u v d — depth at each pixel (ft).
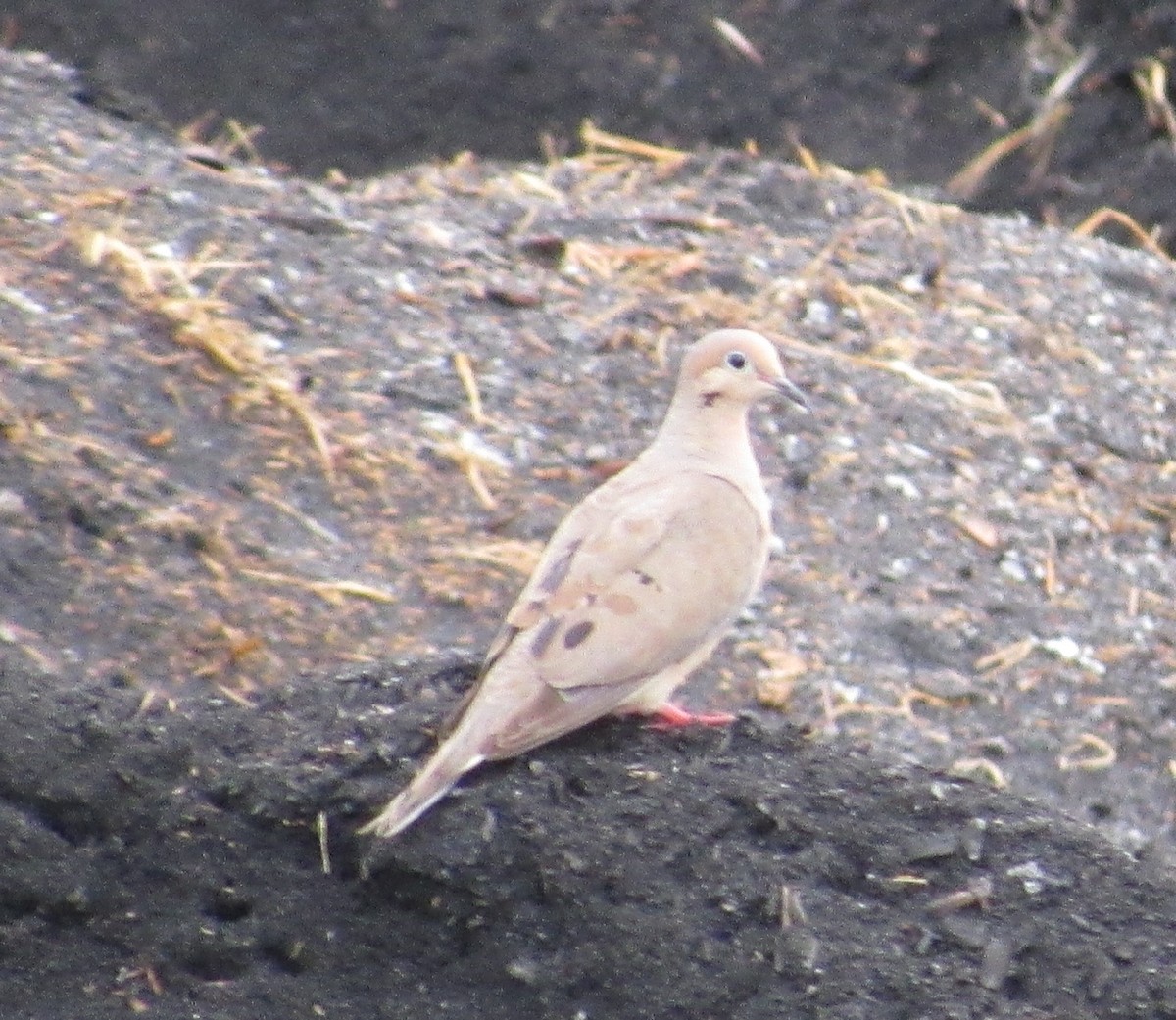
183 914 30.17
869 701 39.24
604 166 55.77
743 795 30.42
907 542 43.21
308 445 42.73
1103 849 30.50
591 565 31.27
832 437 45.39
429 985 29.09
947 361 48.39
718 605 31.76
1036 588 42.78
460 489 42.68
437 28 63.36
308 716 32.30
